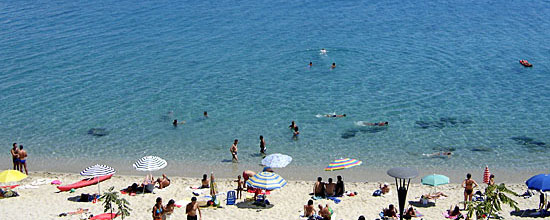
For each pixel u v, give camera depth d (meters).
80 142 36.69
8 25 69.25
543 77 48.59
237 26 68.38
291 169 32.12
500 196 19.66
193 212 22.41
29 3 82.00
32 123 39.91
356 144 35.75
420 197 27.08
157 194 27.83
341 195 27.62
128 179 30.45
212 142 36.53
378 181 30.30
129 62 54.47
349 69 51.81
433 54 56.00
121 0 83.81
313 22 70.06
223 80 49.03
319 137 36.94
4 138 37.34
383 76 49.53
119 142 36.66
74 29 67.19
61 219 23.58
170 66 53.09
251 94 45.41
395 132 37.56
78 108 42.72
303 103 43.19
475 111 41.09
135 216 24.41
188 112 41.72
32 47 59.72
